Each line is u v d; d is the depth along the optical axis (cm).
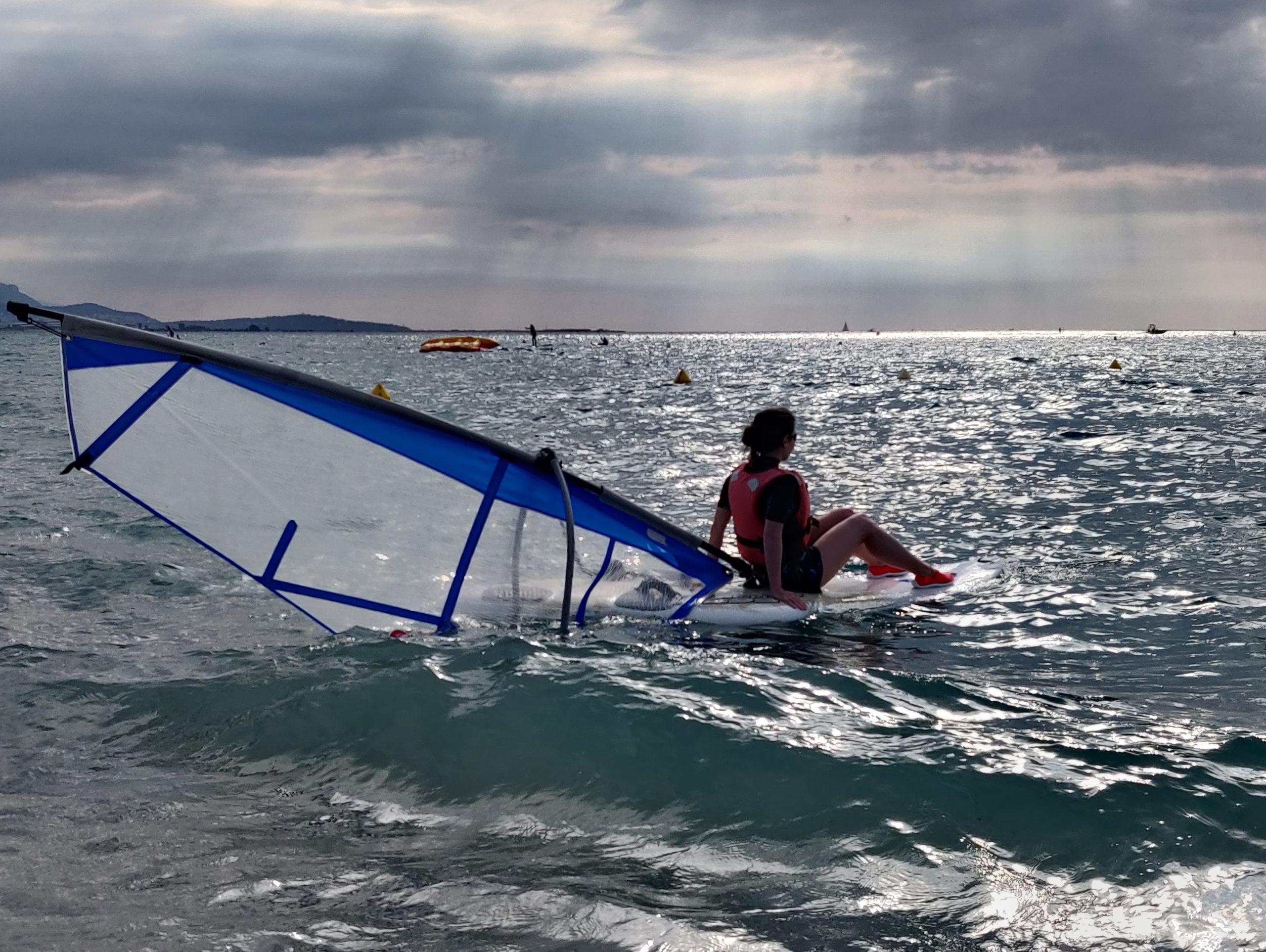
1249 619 588
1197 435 1628
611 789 339
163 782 356
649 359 7069
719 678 433
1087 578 697
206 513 493
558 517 577
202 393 490
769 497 627
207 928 252
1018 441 1577
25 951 239
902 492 1097
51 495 1002
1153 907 264
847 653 526
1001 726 394
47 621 568
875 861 291
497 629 537
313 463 520
